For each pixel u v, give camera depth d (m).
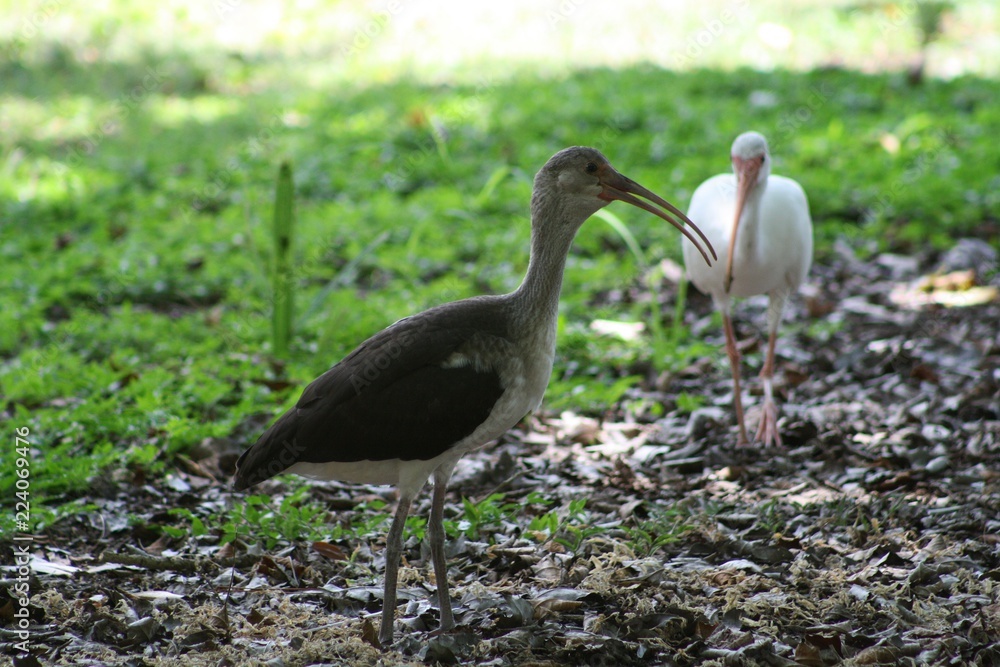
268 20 35.41
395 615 7.13
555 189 6.74
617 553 7.80
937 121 22.16
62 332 13.31
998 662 6.29
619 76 27.98
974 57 30.27
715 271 10.73
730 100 24.98
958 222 16.98
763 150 10.29
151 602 7.16
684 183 18.64
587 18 35.69
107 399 11.00
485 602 7.06
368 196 19.72
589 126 23.27
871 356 12.22
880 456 9.72
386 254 16.12
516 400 6.70
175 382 11.55
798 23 34.09
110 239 17.62
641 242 16.92
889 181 18.42
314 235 17.08
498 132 23.00
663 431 10.63
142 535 8.44
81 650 6.61
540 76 29.25
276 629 6.86
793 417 10.79
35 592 7.36
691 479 9.55
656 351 12.32
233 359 12.29
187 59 31.58
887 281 15.41
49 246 16.98
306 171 20.80
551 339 6.81
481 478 9.55
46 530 8.42
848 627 6.73
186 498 9.13
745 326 13.86
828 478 9.41
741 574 7.42
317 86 29.34
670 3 36.69
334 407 6.54
